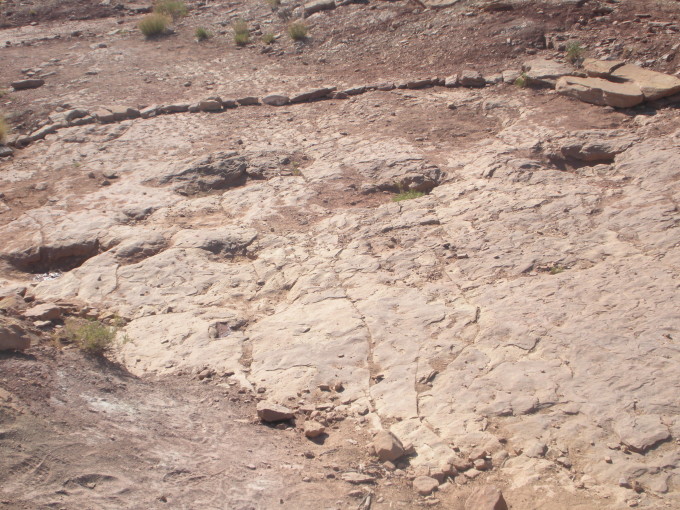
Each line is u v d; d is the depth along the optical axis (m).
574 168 7.99
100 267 6.75
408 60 11.91
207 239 7.07
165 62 13.41
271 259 6.74
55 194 8.45
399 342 5.30
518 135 8.70
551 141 8.34
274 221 7.45
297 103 10.93
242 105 11.02
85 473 3.51
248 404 4.82
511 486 3.91
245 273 6.57
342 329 5.52
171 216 7.71
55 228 7.56
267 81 11.93
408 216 7.22
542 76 10.11
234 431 4.37
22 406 3.90
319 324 5.64
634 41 10.56
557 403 4.47
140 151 9.51
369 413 4.64
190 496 3.54
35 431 3.69
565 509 3.68
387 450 4.12
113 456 3.72
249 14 15.55
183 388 4.95
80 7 18.05
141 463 3.73
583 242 6.33
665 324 5.05
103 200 8.16
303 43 13.45
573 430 4.25
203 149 9.35
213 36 14.66
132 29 15.92
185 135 9.93
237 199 8.00
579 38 11.09
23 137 10.29
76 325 5.55
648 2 11.83
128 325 5.87
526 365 4.85
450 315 5.53
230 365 5.27
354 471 4.02
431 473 4.01
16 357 4.52
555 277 5.85
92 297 6.32
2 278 6.94
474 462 4.10
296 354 5.30
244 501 3.57
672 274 5.64
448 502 3.79
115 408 4.30
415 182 7.95
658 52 10.12
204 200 8.05
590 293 5.55
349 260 6.54
